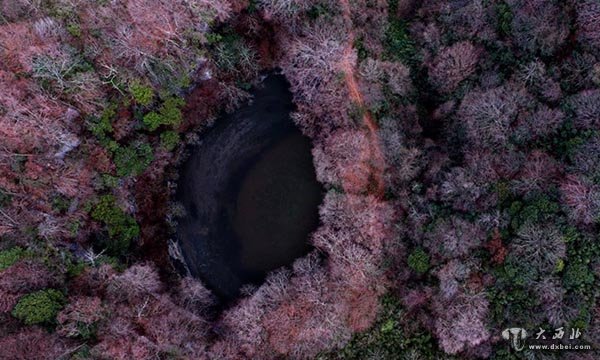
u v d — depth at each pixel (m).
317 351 35.34
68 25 33.78
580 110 32.00
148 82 35.88
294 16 36.19
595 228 30.45
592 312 29.97
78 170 35.16
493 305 32.00
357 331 35.50
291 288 36.16
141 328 33.47
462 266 32.44
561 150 32.47
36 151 33.81
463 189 33.12
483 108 33.34
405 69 36.94
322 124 38.09
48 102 33.34
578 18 32.41
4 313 32.06
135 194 38.22
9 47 32.47
